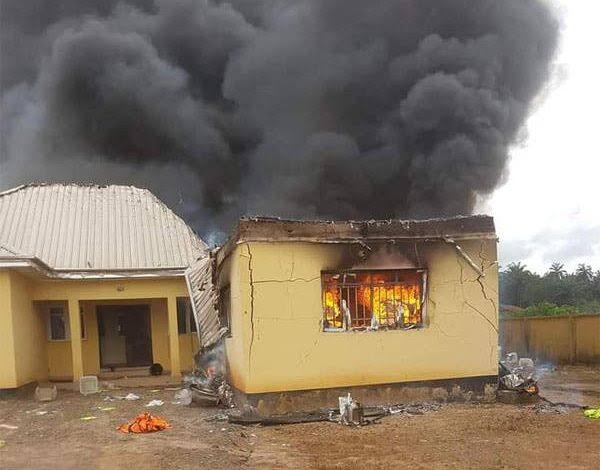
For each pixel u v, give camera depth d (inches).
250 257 323.9
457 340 349.1
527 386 348.8
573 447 230.8
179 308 657.6
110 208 693.3
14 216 639.8
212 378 418.9
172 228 685.3
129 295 595.8
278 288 327.0
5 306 456.1
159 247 647.8
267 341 322.3
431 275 349.7
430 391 343.0
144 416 303.0
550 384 431.8
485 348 352.5
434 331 346.3
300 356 326.3
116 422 323.3
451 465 206.4
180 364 634.8
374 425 286.5
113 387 522.3
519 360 496.7
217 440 260.7
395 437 257.0
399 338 340.5
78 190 713.0
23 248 594.6
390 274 349.1
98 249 623.8
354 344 334.3
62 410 384.5
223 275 412.8
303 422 299.9
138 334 677.3
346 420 294.2
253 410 316.5
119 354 668.1
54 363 605.6
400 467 205.3
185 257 639.8
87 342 634.2
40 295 560.7
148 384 539.2
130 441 262.7
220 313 446.9
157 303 657.6
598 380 457.7
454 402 344.5
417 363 342.0
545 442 240.4
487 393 350.6
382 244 344.5
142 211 700.7
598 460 210.1
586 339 582.9
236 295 344.2
